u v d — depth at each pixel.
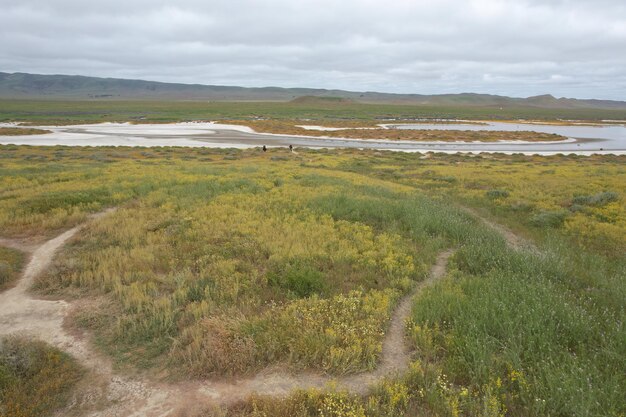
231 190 21.05
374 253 12.07
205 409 5.77
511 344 6.82
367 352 6.95
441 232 14.95
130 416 5.64
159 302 8.45
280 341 7.12
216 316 7.99
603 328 7.64
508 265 11.11
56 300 8.88
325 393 5.92
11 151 50.12
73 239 12.69
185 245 12.29
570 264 11.45
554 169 36.16
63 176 24.34
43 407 5.70
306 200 19.00
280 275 10.31
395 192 22.95
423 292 9.34
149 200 18.09
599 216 17.34
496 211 19.45
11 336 7.16
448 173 33.88
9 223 14.09
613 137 91.88
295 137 83.06
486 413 5.30
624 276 10.20
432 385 6.04
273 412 5.57
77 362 6.74
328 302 8.87
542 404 5.48
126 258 10.80
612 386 5.70
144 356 6.95
